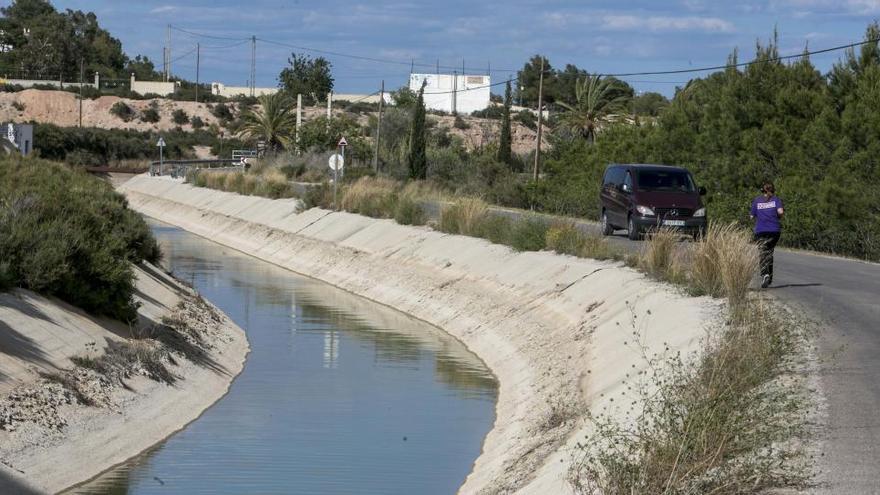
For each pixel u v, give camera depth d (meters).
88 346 22.11
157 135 127.75
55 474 16.88
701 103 51.38
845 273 26.03
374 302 38.66
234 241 58.66
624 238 35.94
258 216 61.09
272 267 49.28
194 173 83.25
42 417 18.17
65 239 24.72
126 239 33.16
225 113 147.00
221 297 38.84
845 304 19.92
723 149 43.91
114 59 198.50
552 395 20.97
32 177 36.44
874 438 11.02
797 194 36.88
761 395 11.91
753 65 43.94
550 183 59.59
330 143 94.75
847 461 10.30
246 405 22.81
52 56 177.88
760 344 14.70
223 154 124.69
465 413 22.27
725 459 10.52
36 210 26.69
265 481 17.25
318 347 29.61
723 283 21.36
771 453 10.46
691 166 45.72
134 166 110.94
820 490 9.55
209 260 51.06
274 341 30.42
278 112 113.75
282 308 36.59
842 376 13.70
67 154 108.31
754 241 22.75
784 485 9.77
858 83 39.16
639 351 19.55
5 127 57.25
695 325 18.77
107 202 35.19
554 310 27.70
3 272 22.02
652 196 34.41
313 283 43.72
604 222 37.06
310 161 86.75
